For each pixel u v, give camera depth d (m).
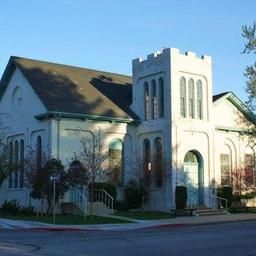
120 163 35.44
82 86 37.00
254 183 39.06
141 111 36.66
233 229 22.84
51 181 28.56
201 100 36.47
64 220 27.34
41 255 14.23
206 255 13.96
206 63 36.78
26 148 34.62
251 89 30.83
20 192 34.72
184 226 25.73
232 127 39.81
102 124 34.69
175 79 34.72
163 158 34.34
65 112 32.53
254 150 41.53
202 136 36.09
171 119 34.16
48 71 36.81
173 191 33.69
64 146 32.66
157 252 14.68
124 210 33.75
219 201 35.91
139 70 37.09
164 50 35.22
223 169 39.50
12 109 36.75
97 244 16.97
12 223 26.00
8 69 36.94
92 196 29.98
